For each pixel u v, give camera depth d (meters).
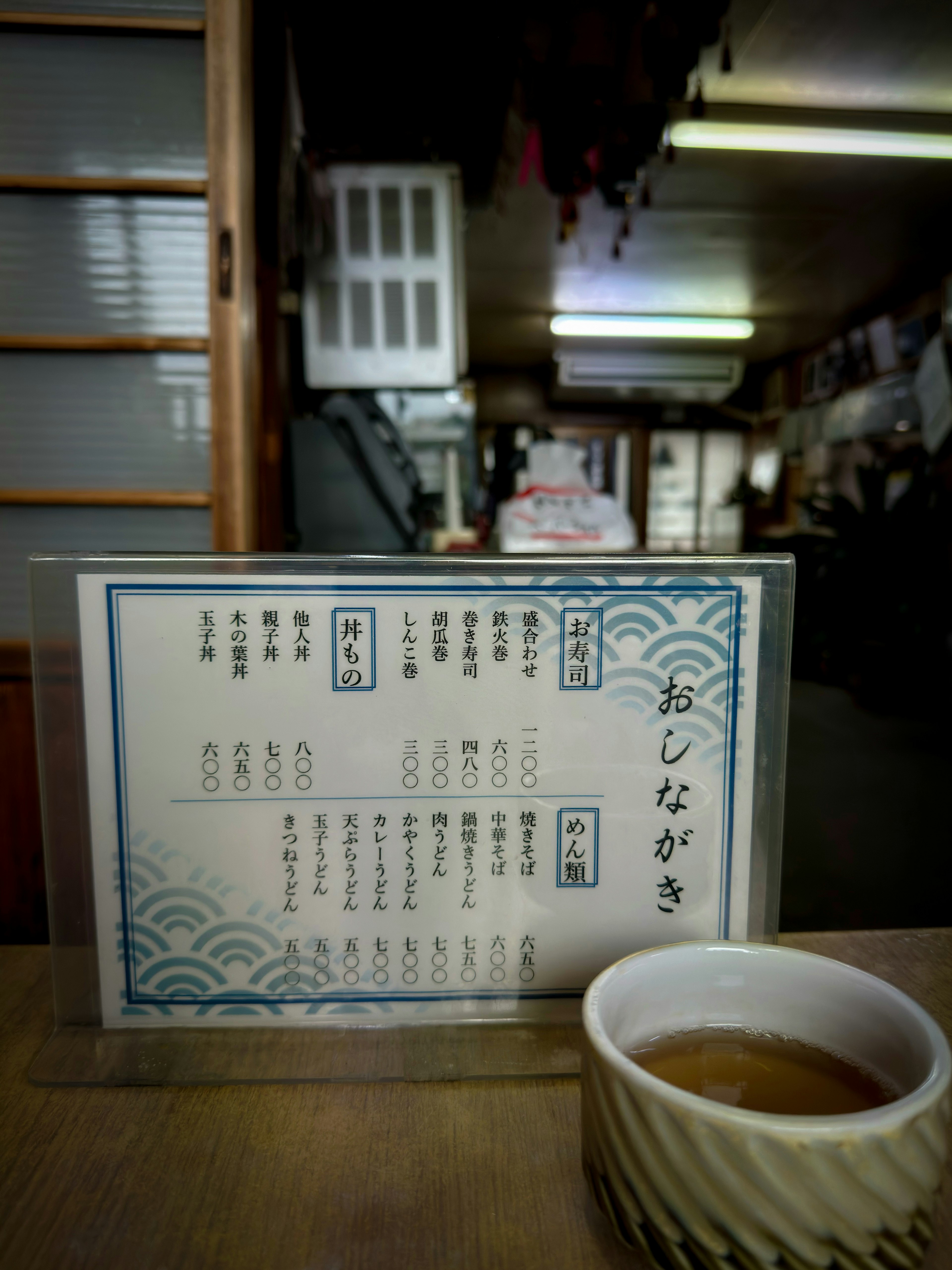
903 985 0.55
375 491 2.80
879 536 5.44
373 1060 0.48
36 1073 0.46
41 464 1.71
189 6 1.63
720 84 3.68
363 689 0.49
